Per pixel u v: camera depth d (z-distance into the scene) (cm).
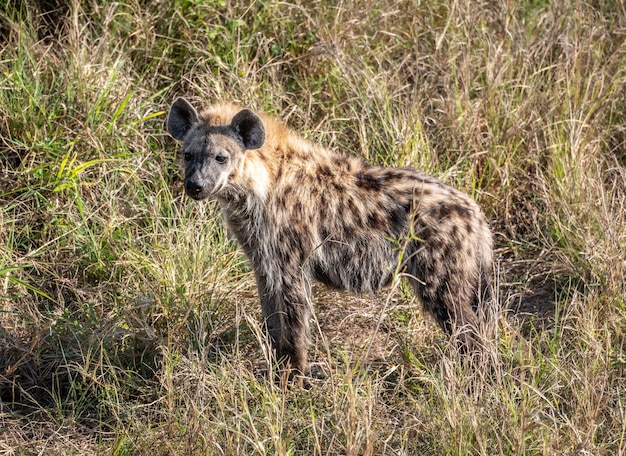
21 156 1210
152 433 882
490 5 1485
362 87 1346
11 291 1092
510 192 1299
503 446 857
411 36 1445
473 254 981
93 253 1145
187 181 960
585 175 1268
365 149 1280
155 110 1301
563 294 1161
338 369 996
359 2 1437
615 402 928
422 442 898
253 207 1008
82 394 963
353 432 830
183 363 988
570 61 1397
